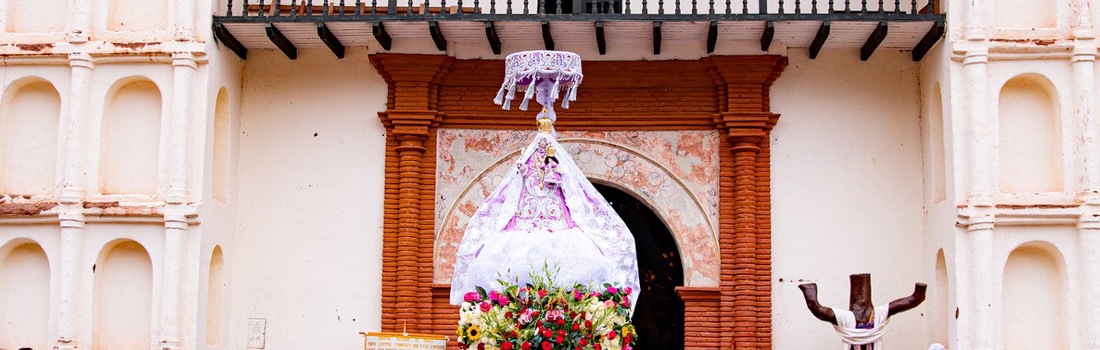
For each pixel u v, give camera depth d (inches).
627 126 441.4
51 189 405.1
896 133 437.1
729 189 435.2
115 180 403.5
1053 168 388.8
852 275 376.2
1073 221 377.7
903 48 438.0
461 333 310.7
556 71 341.7
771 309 429.1
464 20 404.2
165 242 390.9
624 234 334.0
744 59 430.0
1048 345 385.4
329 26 415.5
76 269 390.9
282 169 441.4
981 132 382.3
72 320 387.9
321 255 436.8
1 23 404.2
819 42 417.1
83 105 397.1
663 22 408.2
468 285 323.6
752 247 428.1
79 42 397.4
